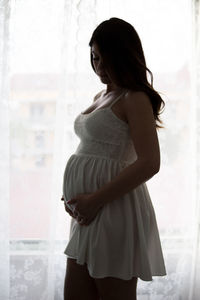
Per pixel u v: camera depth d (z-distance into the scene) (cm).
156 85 171
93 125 114
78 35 161
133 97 108
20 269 170
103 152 115
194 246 169
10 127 168
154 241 119
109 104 114
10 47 163
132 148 118
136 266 111
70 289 127
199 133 166
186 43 170
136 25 167
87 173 116
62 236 170
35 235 172
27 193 171
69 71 165
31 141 171
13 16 164
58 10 166
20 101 169
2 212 164
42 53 167
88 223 112
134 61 110
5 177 164
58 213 168
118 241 111
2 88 162
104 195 106
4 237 165
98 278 115
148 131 106
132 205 114
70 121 164
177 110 172
